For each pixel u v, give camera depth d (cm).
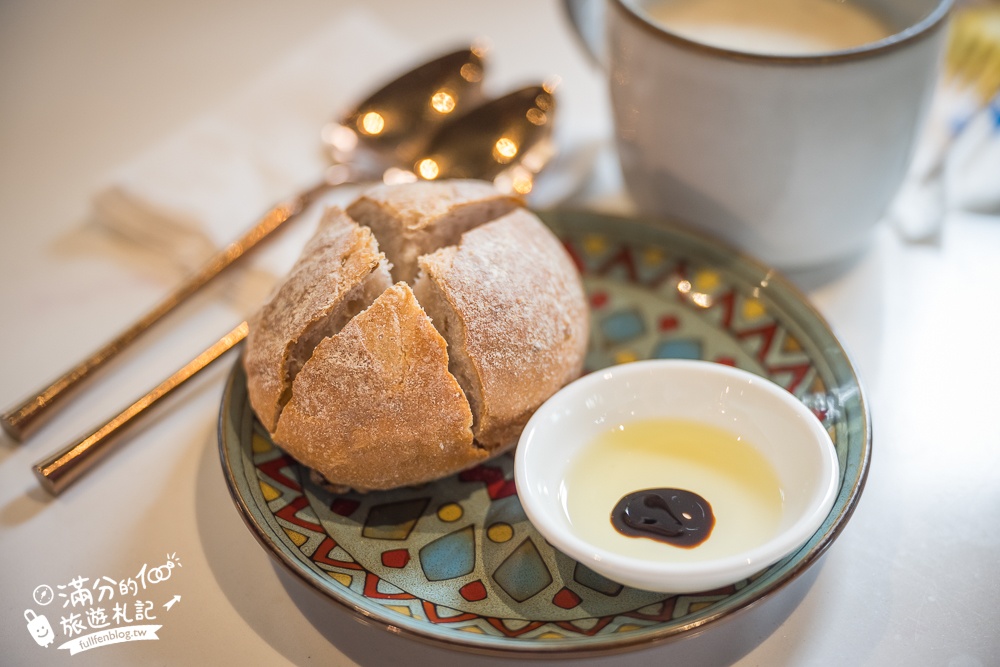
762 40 38
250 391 34
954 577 32
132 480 35
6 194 47
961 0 48
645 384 34
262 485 33
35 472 35
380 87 47
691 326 38
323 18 57
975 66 47
